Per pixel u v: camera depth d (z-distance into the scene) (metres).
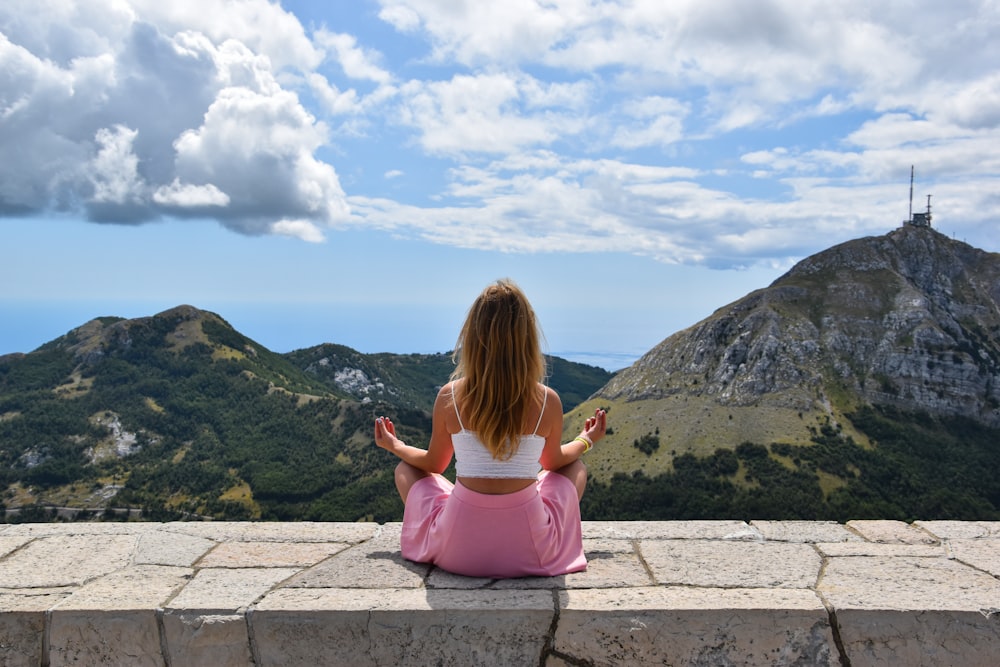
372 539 4.03
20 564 3.57
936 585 3.15
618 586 3.15
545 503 3.44
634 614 2.80
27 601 3.01
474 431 3.18
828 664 2.80
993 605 2.85
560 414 3.32
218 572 3.40
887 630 2.81
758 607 2.82
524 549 3.23
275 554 3.72
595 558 3.62
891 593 3.02
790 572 3.36
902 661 2.81
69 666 2.89
